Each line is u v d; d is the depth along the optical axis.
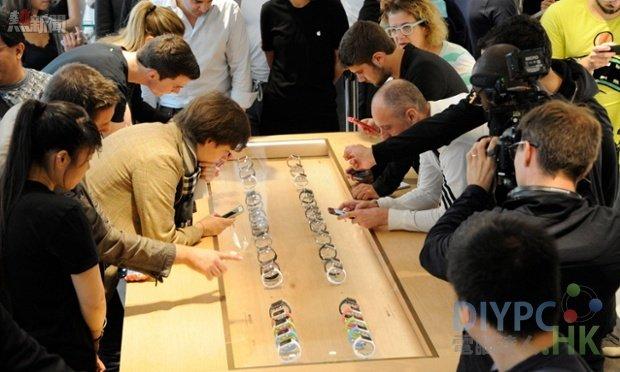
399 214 2.86
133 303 2.45
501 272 1.41
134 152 2.61
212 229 2.85
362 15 4.68
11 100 3.04
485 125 2.72
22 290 2.08
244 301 2.48
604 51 3.17
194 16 4.40
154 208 2.58
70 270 2.09
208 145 2.67
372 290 2.54
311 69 4.56
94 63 3.15
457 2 4.71
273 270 2.62
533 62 2.11
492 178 2.06
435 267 1.96
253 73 4.86
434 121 2.67
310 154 3.66
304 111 4.64
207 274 2.51
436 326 2.26
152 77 3.23
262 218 3.00
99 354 2.98
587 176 2.21
